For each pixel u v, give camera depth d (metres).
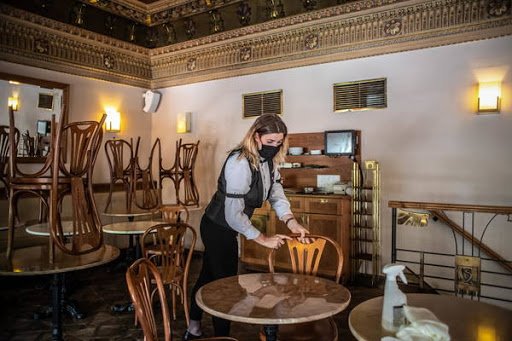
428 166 4.55
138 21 6.60
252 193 2.43
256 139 2.38
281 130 2.37
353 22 4.96
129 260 5.52
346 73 5.11
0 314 3.78
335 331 2.18
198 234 6.50
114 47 6.37
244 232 2.30
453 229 4.32
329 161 5.19
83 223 2.65
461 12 4.30
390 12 4.70
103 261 2.54
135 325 3.51
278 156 2.52
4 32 5.06
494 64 4.19
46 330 3.41
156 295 4.17
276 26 5.55
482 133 4.26
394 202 3.93
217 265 2.59
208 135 6.45
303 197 4.88
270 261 2.59
